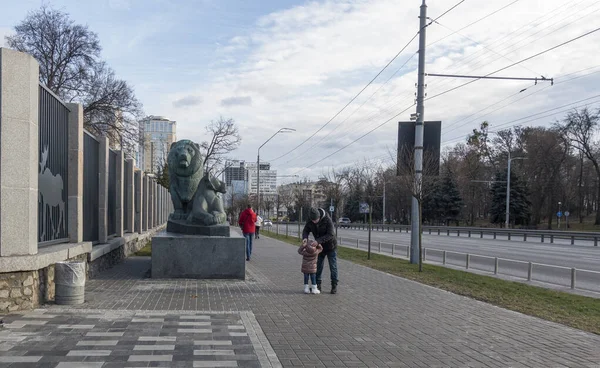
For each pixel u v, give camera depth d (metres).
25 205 7.80
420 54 18.28
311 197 61.88
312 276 10.35
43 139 9.13
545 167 57.47
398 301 9.72
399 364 5.66
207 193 12.59
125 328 6.79
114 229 16.20
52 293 8.70
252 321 7.51
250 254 18.69
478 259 20.08
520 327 7.66
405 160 18.28
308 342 6.48
